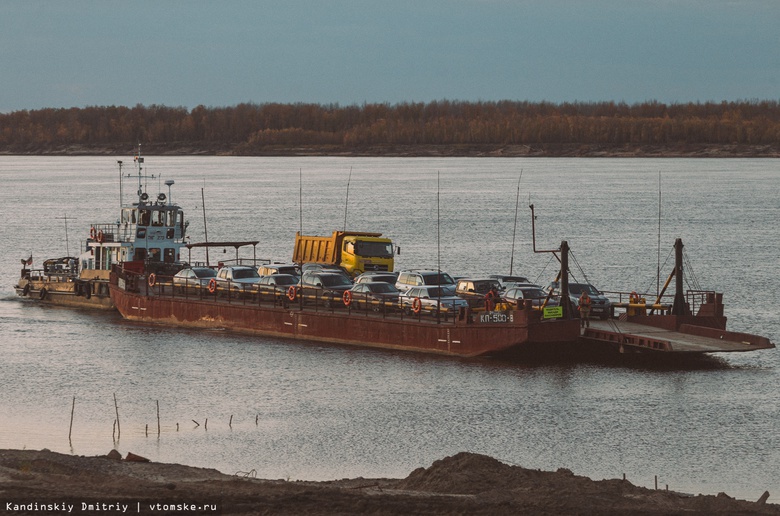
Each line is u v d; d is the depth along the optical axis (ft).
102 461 435.94
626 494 388.37
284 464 490.08
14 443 520.01
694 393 621.72
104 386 650.84
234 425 557.74
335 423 561.02
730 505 374.84
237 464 489.26
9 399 616.80
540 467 486.38
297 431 545.85
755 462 492.13
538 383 647.56
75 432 543.39
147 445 519.60
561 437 534.37
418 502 362.33
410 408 591.37
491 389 632.79
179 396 623.36
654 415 574.56
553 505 362.33
